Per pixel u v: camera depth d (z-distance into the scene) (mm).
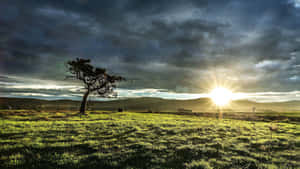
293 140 16812
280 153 12430
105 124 24250
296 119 57094
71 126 21719
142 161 9711
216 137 17359
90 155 10312
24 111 45469
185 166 9312
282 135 20812
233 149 12875
